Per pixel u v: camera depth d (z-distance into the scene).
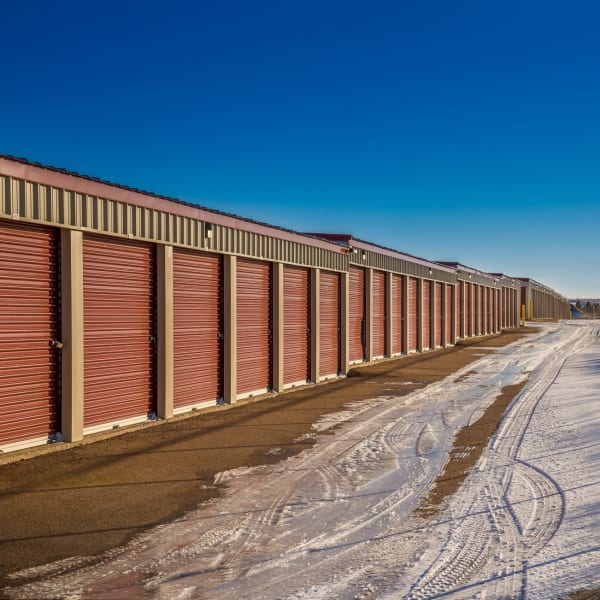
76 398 10.09
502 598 4.86
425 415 13.61
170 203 12.28
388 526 6.75
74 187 10.02
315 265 18.66
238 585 5.30
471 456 9.80
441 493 7.91
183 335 12.98
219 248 13.89
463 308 39.47
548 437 10.70
